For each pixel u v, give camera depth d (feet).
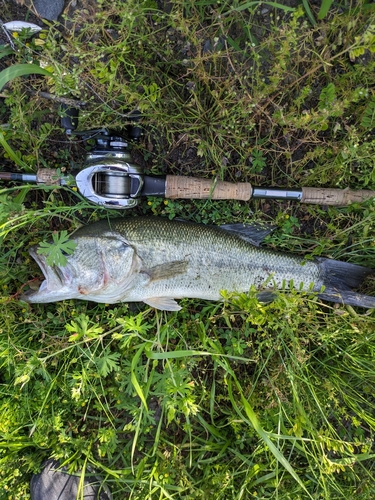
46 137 1.42
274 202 1.54
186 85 1.42
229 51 1.37
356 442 1.33
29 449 1.47
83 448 1.42
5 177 1.32
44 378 1.41
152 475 1.36
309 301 1.36
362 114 1.41
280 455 1.16
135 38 1.33
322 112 1.26
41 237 1.46
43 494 1.43
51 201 1.41
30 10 1.34
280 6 1.20
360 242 1.47
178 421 1.45
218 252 1.42
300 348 1.39
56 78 1.19
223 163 1.48
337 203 1.44
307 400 1.39
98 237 1.30
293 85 1.41
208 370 1.54
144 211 1.50
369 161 1.38
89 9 1.35
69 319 1.49
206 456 1.52
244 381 1.51
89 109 1.38
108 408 1.40
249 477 1.36
